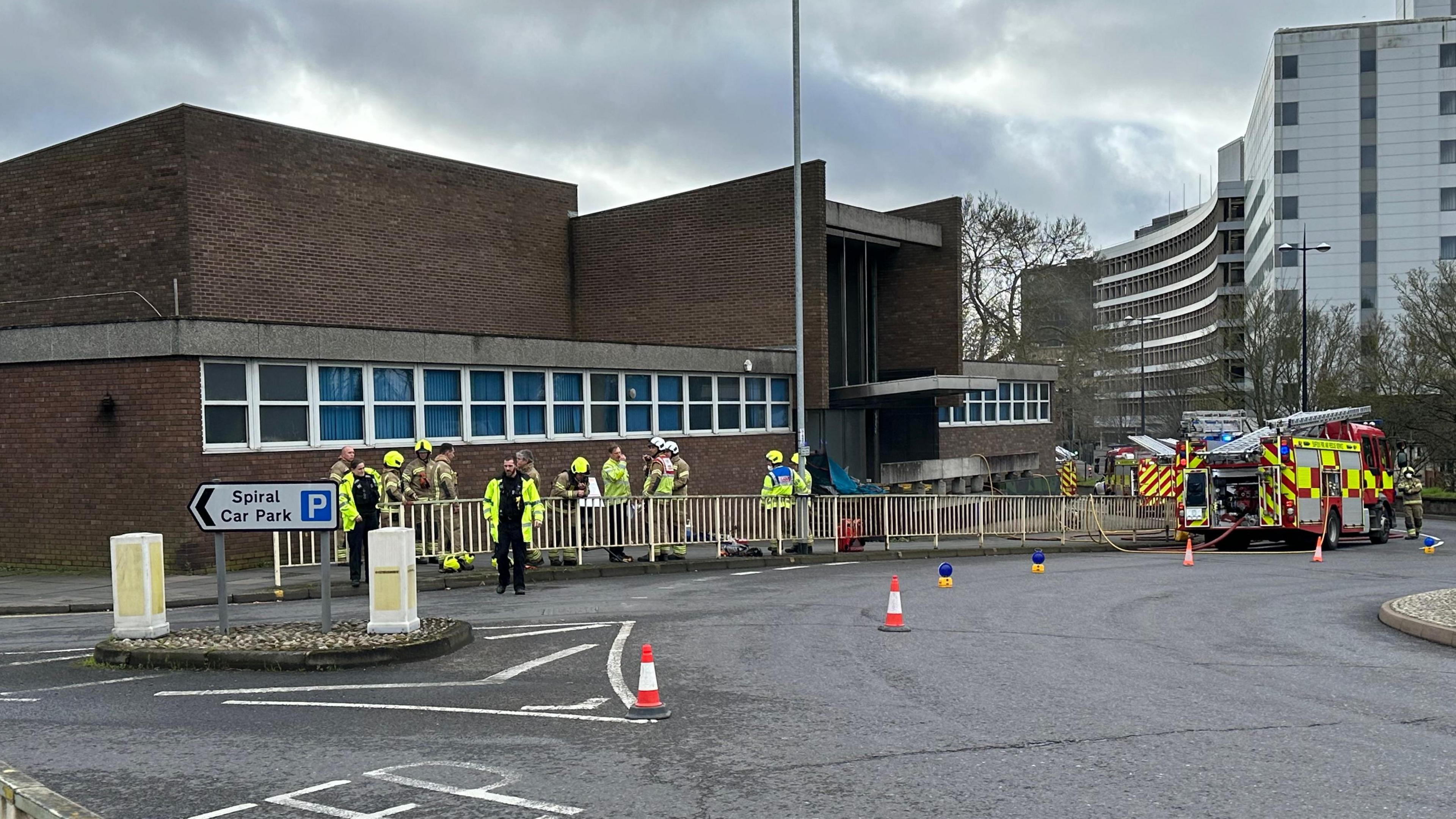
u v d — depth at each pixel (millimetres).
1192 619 13930
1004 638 12195
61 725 8375
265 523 11906
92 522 19578
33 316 25141
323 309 26969
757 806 6258
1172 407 74875
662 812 6188
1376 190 82062
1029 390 49375
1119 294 144500
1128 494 44312
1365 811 6109
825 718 8383
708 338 32812
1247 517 27141
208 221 24172
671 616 13969
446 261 30531
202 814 6215
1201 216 117438
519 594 16578
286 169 26109
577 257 34906
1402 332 51969
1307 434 28000
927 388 33156
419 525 19547
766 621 13453
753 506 23219
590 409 26500
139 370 19109
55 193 24984
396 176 29141
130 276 24234
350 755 7449
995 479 46000
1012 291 60594
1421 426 45875
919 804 6273
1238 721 8242
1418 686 9617
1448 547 29094
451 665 10742
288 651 10664
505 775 6914
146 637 11555
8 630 13781
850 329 38969
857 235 36031
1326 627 13406
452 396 23406
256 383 19812
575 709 8734
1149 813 6098
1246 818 6000
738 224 32469
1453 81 81000
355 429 21469
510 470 16594
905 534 25359
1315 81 83250
